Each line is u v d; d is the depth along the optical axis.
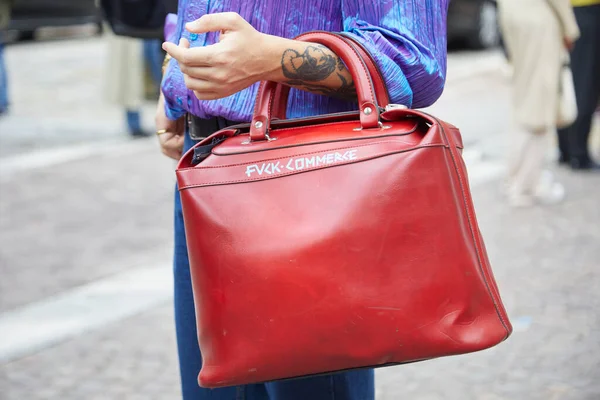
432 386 3.48
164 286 4.70
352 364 1.55
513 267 4.79
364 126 1.58
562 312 4.13
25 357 3.88
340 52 1.61
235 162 1.59
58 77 12.30
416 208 1.51
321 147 1.56
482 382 3.48
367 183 1.52
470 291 1.53
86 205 6.41
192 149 1.66
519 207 6.09
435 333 1.52
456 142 1.63
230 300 1.57
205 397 2.00
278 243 1.54
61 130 8.91
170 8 2.88
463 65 13.69
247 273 1.55
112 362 3.80
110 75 8.64
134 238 5.61
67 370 3.73
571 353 3.69
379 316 1.52
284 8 1.74
